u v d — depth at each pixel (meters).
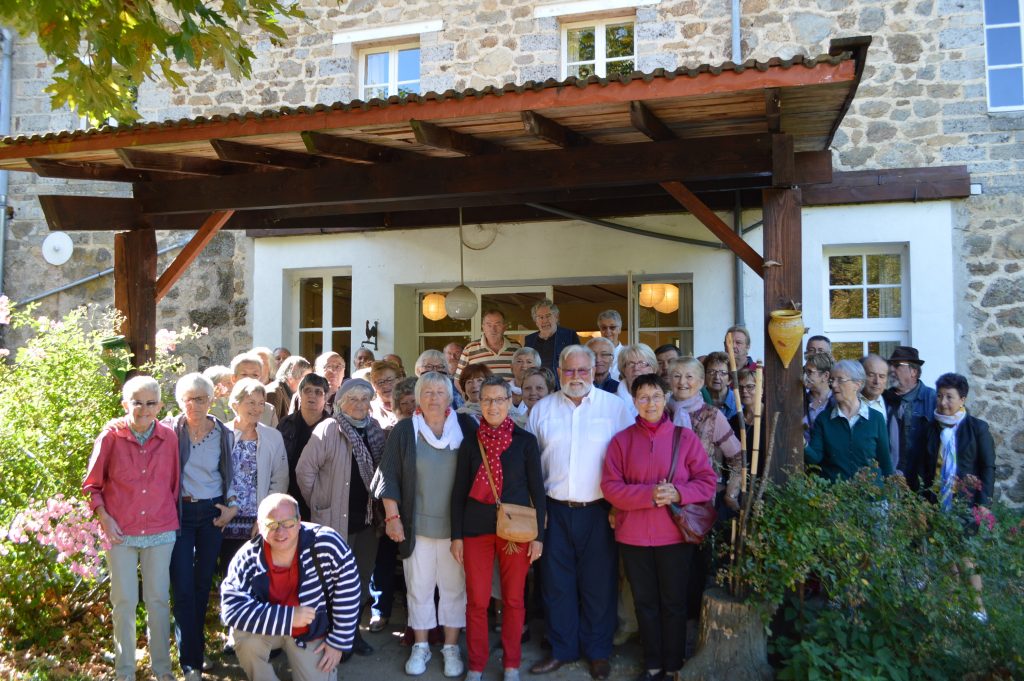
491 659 4.30
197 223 5.70
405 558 4.17
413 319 7.84
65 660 4.18
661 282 7.12
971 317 6.25
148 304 5.32
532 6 7.16
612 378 5.12
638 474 3.95
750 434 4.61
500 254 7.22
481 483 3.98
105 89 4.51
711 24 6.74
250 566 3.41
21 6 4.00
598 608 4.10
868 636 3.74
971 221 6.27
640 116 3.86
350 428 4.46
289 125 4.21
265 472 4.30
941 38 6.38
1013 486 6.07
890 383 5.66
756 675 3.69
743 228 6.67
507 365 5.96
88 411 4.72
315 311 8.01
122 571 3.81
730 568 3.86
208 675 4.12
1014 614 3.63
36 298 8.10
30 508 4.24
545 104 3.86
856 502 3.87
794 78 3.56
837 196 6.44
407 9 7.47
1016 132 6.24
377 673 4.16
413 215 7.32
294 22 7.77
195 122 4.31
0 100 8.16
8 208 8.23
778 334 4.00
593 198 5.24
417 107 4.01
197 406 4.06
